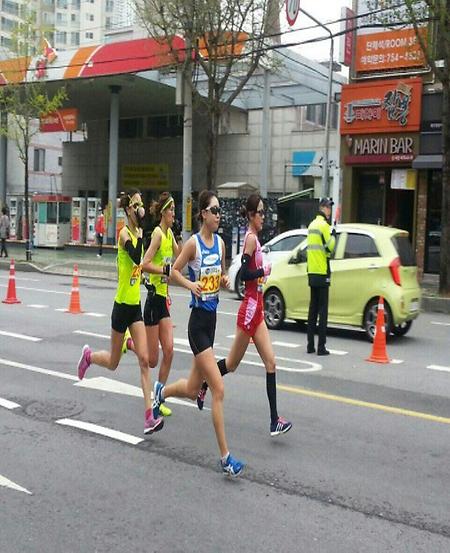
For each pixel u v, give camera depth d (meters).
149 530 4.18
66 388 7.55
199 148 34.50
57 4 98.81
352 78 20.91
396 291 10.53
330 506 4.55
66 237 31.92
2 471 5.11
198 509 4.48
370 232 10.90
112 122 29.56
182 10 19.27
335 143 30.83
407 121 19.69
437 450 5.70
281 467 5.25
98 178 39.06
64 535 4.11
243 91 31.20
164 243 6.41
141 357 6.11
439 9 14.95
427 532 4.19
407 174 20.11
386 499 4.68
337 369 8.74
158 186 36.47
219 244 5.43
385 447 5.75
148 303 6.46
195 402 7.01
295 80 28.58
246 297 5.79
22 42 26.67
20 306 13.97
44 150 51.16
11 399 7.07
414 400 7.29
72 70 27.05
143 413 6.65
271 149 32.84
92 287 18.16
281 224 23.64
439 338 11.50
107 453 5.52
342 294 10.95
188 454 5.52
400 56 19.95
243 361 9.14
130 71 25.36
